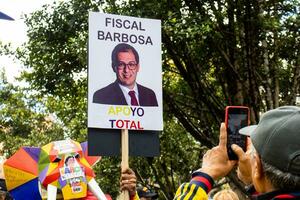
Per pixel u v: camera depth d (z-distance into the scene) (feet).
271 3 39.52
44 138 72.43
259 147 5.73
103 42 16.74
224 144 6.84
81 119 48.16
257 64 40.37
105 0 38.60
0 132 75.25
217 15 38.68
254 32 38.96
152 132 16.81
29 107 71.97
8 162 19.79
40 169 19.20
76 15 39.52
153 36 17.24
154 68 17.10
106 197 19.70
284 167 5.51
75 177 18.79
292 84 42.04
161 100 16.98
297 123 5.57
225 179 38.93
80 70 42.47
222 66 41.45
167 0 37.37
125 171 16.07
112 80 16.61
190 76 41.68
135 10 36.99
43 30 41.60
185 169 56.90
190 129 43.80
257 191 5.93
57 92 44.52
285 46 41.47
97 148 16.25
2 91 73.15
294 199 5.48
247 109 7.55
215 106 42.83
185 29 35.70
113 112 16.44
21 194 19.66
